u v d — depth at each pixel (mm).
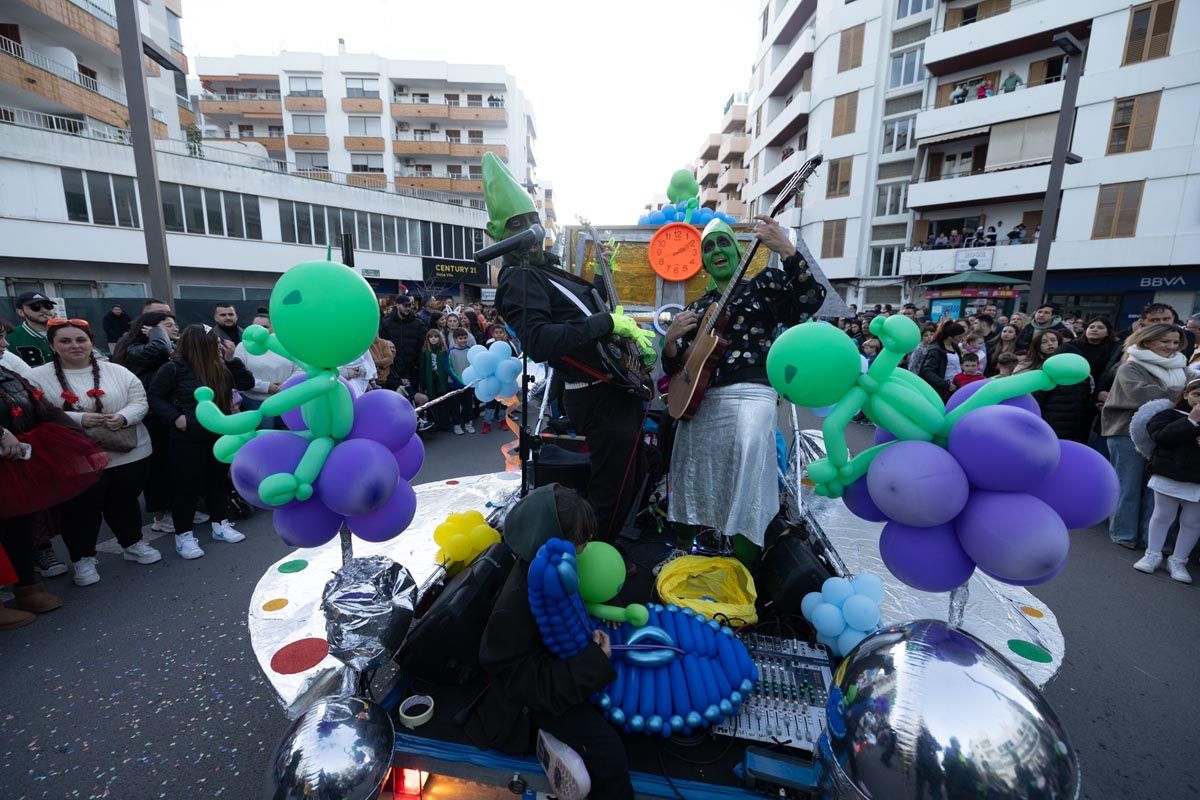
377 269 23453
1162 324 3816
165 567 3400
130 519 3391
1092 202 16078
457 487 3602
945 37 18094
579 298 2131
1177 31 14461
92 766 1875
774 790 1378
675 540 2709
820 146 22000
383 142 34031
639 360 2320
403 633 1668
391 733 1454
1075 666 2514
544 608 1434
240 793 1778
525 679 1433
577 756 1367
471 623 1697
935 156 19656
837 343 1405
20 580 2818
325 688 1642
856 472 1464
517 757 1491
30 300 4379
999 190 17484
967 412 1355
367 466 1443
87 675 2354
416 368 7020
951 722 1104
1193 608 3053
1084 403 4605
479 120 34750
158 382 3422
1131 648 2660
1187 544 3363
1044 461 1231
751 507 2082
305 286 1346
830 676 1695
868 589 1828
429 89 35312
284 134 34656
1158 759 1976
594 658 1447
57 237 15719
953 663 1205
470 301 27938
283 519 1546
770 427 2133
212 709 2150
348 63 33438
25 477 2617
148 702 2191
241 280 20031
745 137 34594
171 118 20688
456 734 1574
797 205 23812
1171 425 3277
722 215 2844
